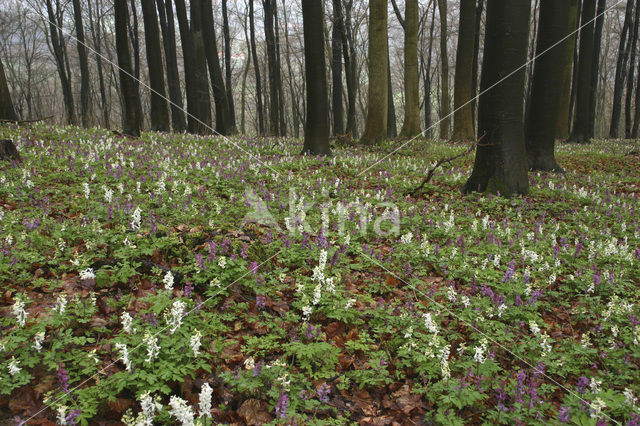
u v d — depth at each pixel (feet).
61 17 111.55
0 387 10.40
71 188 26.30
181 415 9.11
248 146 54.95
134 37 109.29
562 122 90.27
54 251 17.58
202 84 82.74
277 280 17.51
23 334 11.91
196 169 35.22
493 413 11.31
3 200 23.65
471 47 75.61
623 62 105.81
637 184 43.42
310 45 47.80
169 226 21.02
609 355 14.26
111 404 10.66
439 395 12.22
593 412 11.12
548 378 13.39
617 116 106.01
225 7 97.91
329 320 16.01
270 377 11.89
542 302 18.06
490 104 34.73
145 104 189.37
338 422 11.13
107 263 16.93
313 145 50.34
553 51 42.39
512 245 23.68
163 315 13.48
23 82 177.17
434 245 23.13
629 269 21.38
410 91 77.10
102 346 12.56
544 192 35.81
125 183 28.58
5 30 149.79
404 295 18.25
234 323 15.29
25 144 37.58
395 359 14.08
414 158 52.54
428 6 137.18
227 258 17.79
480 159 35.94
